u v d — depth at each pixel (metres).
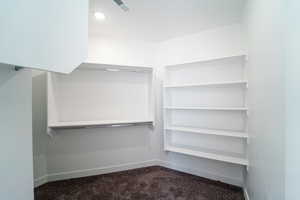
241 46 2.42
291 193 0.87
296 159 0.83
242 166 2.44
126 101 3.24
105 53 3.02
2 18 0.70
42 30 0.90
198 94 2.88
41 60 0.90
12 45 0.74
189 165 2.98
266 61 1.28
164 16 2.32
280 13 0.99
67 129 2.78
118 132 3.12
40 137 2.58
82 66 2.79
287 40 0.91
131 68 3.05
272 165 1.12
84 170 2.88
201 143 2.87
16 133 1.28
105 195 2.28
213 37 2.71
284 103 0.93
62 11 1.04
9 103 1.23
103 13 2.23
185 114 3.03
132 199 2.18
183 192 2.34
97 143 2.97
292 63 0.86
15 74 1.27
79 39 1.20
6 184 1.19
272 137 1.12
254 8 1.63
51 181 2.67
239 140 2.50
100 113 3.05
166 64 3.22
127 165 3.17
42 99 2.59
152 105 3.23
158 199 2.18
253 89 1.76
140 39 3.19
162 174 2.94
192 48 2.93
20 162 1.31
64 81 2.80
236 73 2.49
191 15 2.28
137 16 2.31
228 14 2.27
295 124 0.84
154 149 3.36
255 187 1.67
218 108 2.40
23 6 0.79
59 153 2.74
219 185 2.52
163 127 3.21
